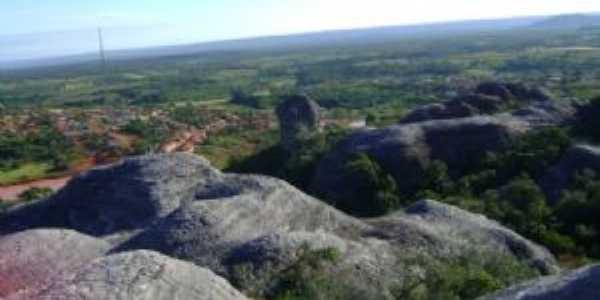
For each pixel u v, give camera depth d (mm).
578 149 41250
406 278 21719
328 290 20000
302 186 53969
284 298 19281
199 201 25406
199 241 22422
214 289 15719
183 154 36719
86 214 33875
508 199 38250
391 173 45969
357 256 22172
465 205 37594
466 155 47281
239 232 23328
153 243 22688
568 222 34875
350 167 45406
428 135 48281
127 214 32375
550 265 26109
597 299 13922
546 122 50344
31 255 24016
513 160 43875
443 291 21125
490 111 57750
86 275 15391
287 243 21547
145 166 35281
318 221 25609
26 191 69500
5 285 22172
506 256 25219
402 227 25328
